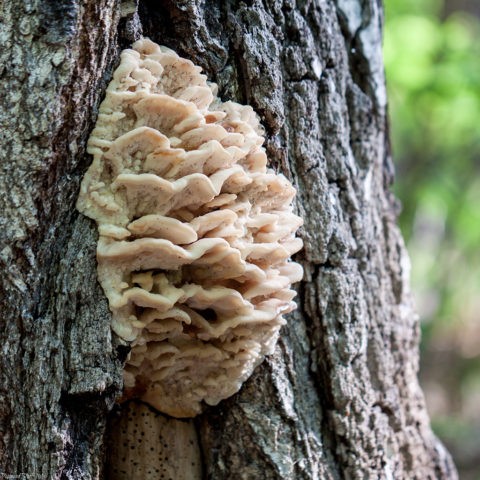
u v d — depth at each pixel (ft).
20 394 2.60
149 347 2.74
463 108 8.79
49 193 2.57
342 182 3.09
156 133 2.54
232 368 2.85
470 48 9.00
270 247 2.70
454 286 12.01
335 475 3.07
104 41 2.54
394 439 3.22
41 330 2.59
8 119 2.51
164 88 2.70
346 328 3.06
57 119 2.51
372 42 3.25
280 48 2.96
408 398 3.33
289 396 3.00
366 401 3.11
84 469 2.67
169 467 2.95
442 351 12.44
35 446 2.60
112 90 2.60
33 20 2.48
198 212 2.67
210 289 2.70
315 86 3.04
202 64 2.83
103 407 2.66
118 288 2.61
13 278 2.56
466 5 10.84
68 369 2.60
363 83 3.26
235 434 2.98
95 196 2.59
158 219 2.55
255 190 2.74
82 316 2.61
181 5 2.75
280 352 3.00
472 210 10.36
